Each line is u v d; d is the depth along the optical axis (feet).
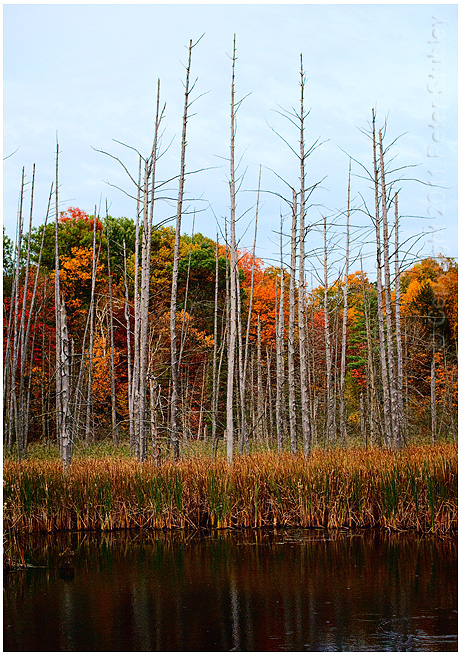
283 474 38.63
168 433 53.83
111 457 47.83
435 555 30.48
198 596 25.08
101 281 95.55
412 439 70.03
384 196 50.34
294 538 34.65
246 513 37.47
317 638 20.29
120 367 92.79
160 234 101.04
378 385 71.97
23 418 60.34
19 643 20.33
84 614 23.11
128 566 29.91
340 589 25.62
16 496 35.99
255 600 24.43
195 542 34.40
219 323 95.04
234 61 46.42
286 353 63.62
